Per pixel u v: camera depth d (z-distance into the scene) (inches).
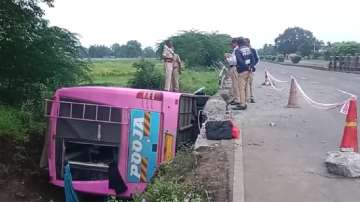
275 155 406.3
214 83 1209.4
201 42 2047.2
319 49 4781.0
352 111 381.1
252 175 348.2
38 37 692.1
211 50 2057.1
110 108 457.7
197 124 575.5
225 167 357.1
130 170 457.1
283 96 898.1
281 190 316.2
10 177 504.4
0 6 648.4
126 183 456.4
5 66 680.4
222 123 453.4
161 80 1055.0
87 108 461.7
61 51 720.3
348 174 344.5
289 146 440.8
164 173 392.2
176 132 457.4
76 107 464.1
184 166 378.9
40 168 524.1
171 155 455.2
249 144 446.6
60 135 467.5
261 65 3250.5
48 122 474.9
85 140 461.7
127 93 458.3
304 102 788.0
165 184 319.9
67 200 383.2
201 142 443.2
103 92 460.4
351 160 347.9
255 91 1016.9
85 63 781.9
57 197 523.8
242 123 561.0
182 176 354.0
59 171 470.3
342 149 380.8
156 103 458.0
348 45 2564.0
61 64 713.0
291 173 353.7
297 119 595.8
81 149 473.1
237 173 342.6
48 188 528.7
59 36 719.7
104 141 458.0
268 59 5187.0
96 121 459.8
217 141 446.3
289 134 497.4
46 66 691.4
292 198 301.7
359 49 2508.6
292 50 5708.7
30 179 519.8
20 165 526.9
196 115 587.8
